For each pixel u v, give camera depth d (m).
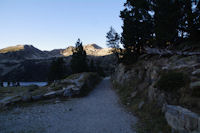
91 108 14.55
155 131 7.78
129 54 28.77
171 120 7.34
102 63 142.25
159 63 15.14
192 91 7.45
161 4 16.19
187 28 15.83
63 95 20.62
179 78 8.95
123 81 25.47
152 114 9.86
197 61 10.56
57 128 9.12
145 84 15.64
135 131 8.20
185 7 15.20
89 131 8.52
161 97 9.73
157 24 18.20
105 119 10.75
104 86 34.31
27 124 10.05
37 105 16.45
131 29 26.47
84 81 27.53
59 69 56.72
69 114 12.43
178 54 14.30
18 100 17.83
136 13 23.67
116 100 18.11
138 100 14.17
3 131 8.84
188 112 6.32
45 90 23.89
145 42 25.39
